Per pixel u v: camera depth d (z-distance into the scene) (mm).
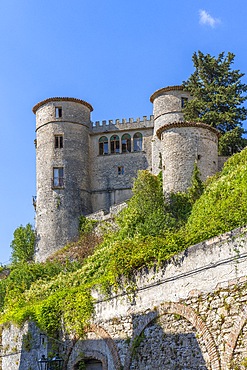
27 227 58688
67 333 25859
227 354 17109
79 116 61938
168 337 19766
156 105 57969
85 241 51688
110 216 53531
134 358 21344
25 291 35656
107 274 24281
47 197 58469
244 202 21531
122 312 22438
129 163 61719
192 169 42656
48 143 60375
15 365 28797
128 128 62656
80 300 25266
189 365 18609
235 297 17141
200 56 53875
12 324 29812
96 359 23875
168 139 43969
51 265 43375
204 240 18922
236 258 17312
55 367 25672
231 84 52719
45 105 61750
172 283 19891
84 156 61312
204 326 18094
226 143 47500
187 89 54875
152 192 41812
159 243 21203
